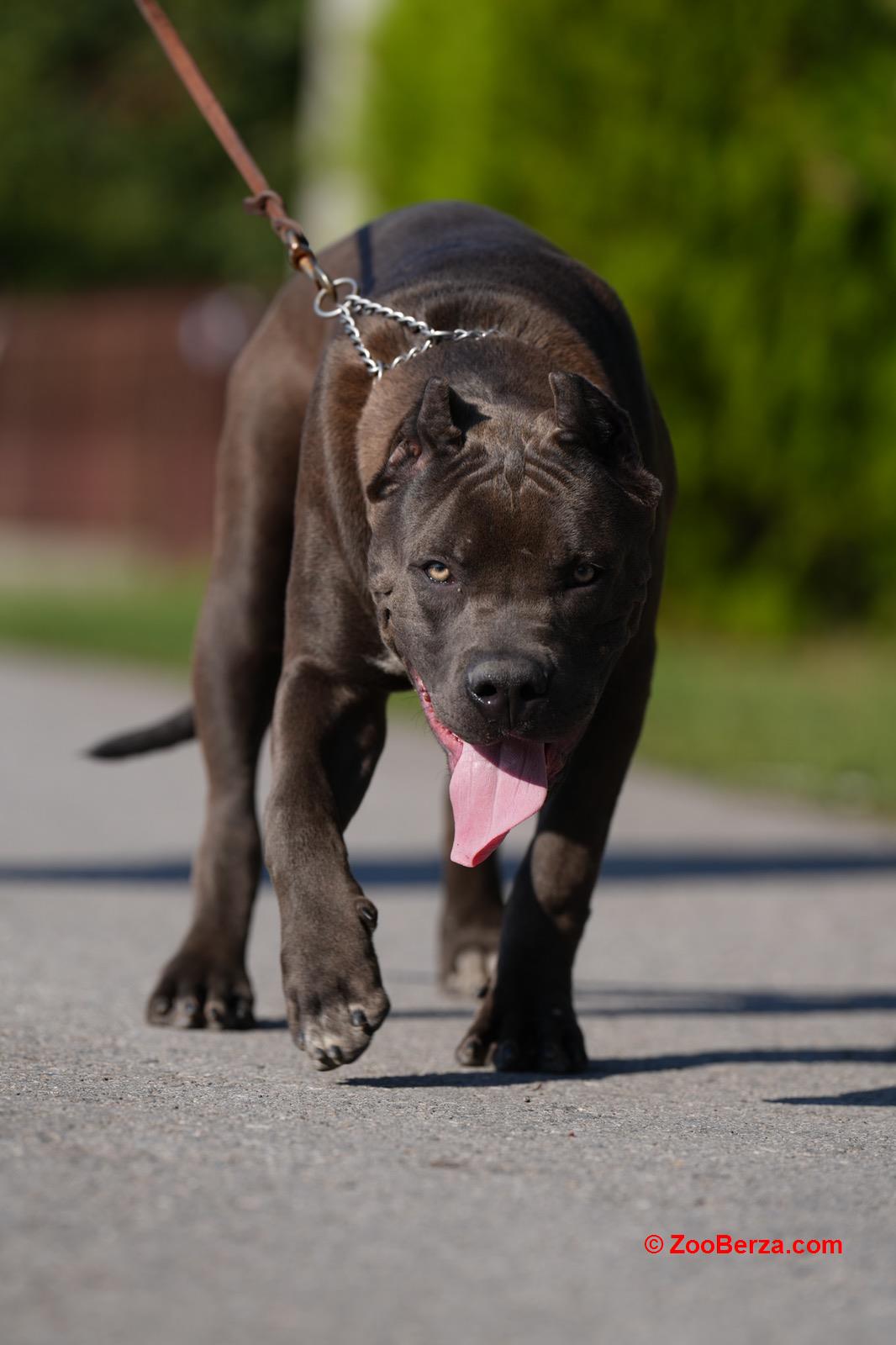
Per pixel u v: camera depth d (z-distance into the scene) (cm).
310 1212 473
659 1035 792
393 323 708
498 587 613
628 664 697
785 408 2381
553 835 701
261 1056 696
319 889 633
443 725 623
